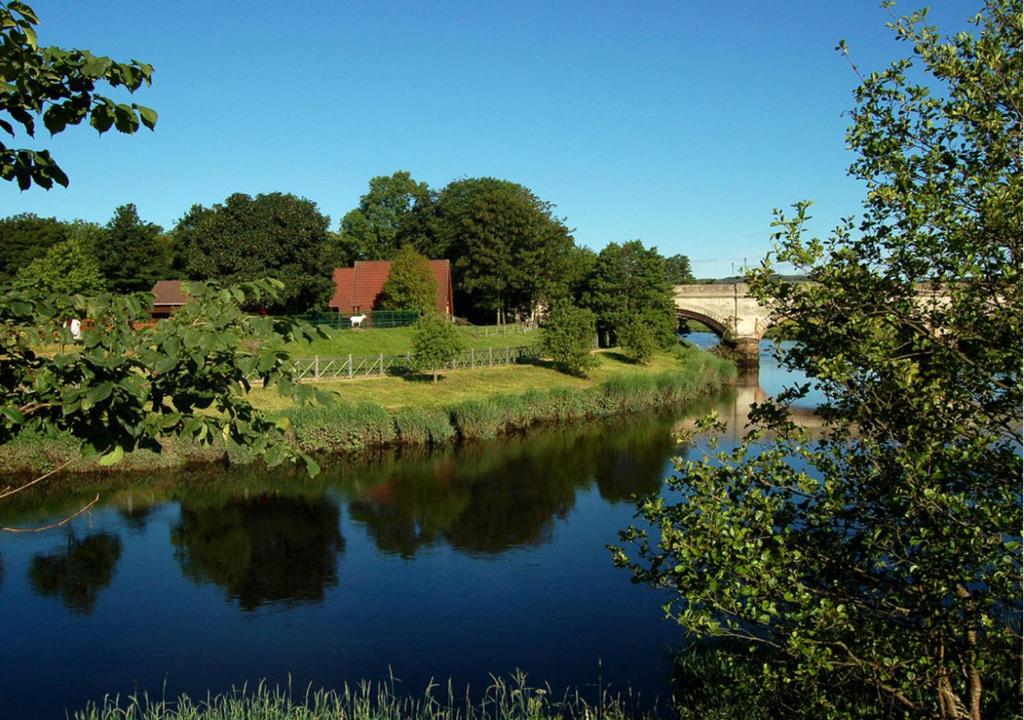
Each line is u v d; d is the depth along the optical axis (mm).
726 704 9930
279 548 20484
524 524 22734
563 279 73625
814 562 5949
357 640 15156
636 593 17422
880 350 5633
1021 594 5070
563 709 12297
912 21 6156
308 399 4621
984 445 5336
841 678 6211
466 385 43594
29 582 17906
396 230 89562
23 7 4344
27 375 4598
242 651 14711
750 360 70188
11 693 13078
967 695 6328
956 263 5684
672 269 141750
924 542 5480
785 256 6289
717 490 6391
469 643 15031
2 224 66750
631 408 44781
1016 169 5758
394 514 23672
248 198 54375
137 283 63594
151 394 4492
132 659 14344
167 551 20078
